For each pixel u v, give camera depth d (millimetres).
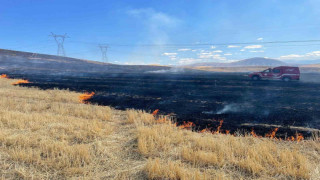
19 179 3744
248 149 4879
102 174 3951
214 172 3965
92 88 20047
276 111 10227
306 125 7887
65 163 4203
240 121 8672
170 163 4066
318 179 3643
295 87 19562
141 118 8453
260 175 3879
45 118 7809
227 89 18797
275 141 6039
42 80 28641
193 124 8344
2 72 44188
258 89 18469
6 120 7234
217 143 5273
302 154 4844
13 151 4609
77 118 8305
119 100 13922
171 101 13445
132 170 4121
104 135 6180
